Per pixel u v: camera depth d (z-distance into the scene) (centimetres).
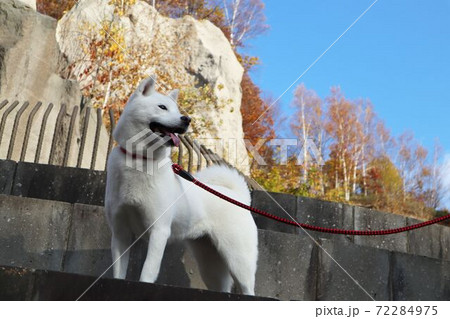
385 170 2975
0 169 711
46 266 563
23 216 572
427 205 2970
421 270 664
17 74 1007
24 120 968
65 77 1202
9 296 380
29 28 1046
